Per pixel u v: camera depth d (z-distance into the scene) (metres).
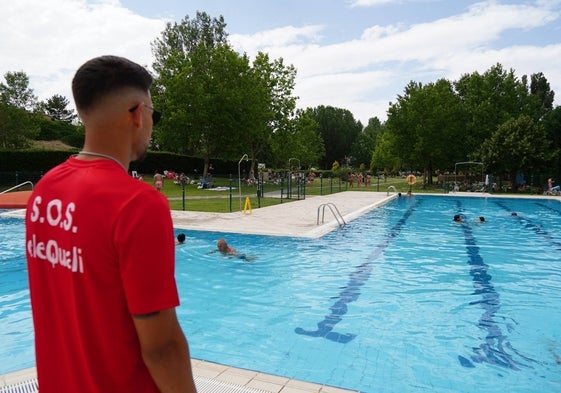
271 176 46.78
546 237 13.00
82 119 1.28
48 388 1.29
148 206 1.12
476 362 4.88
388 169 81.12
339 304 6.91
